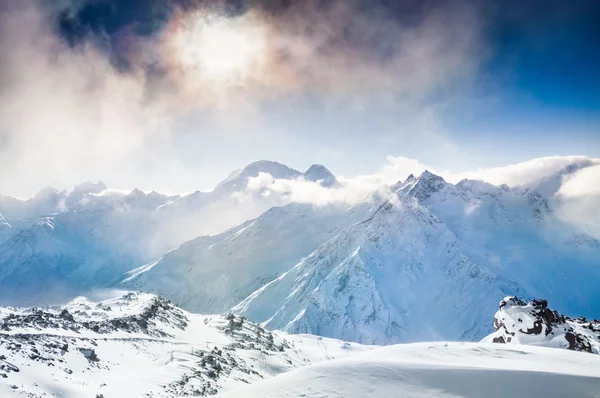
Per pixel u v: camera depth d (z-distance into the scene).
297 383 41.75
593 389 38.25
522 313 100.94
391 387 39.59
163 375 84.25
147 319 135.25
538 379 40.28
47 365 70.44
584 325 102.50
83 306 145.62
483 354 53.59
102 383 72.50
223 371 102.25
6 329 86.88
